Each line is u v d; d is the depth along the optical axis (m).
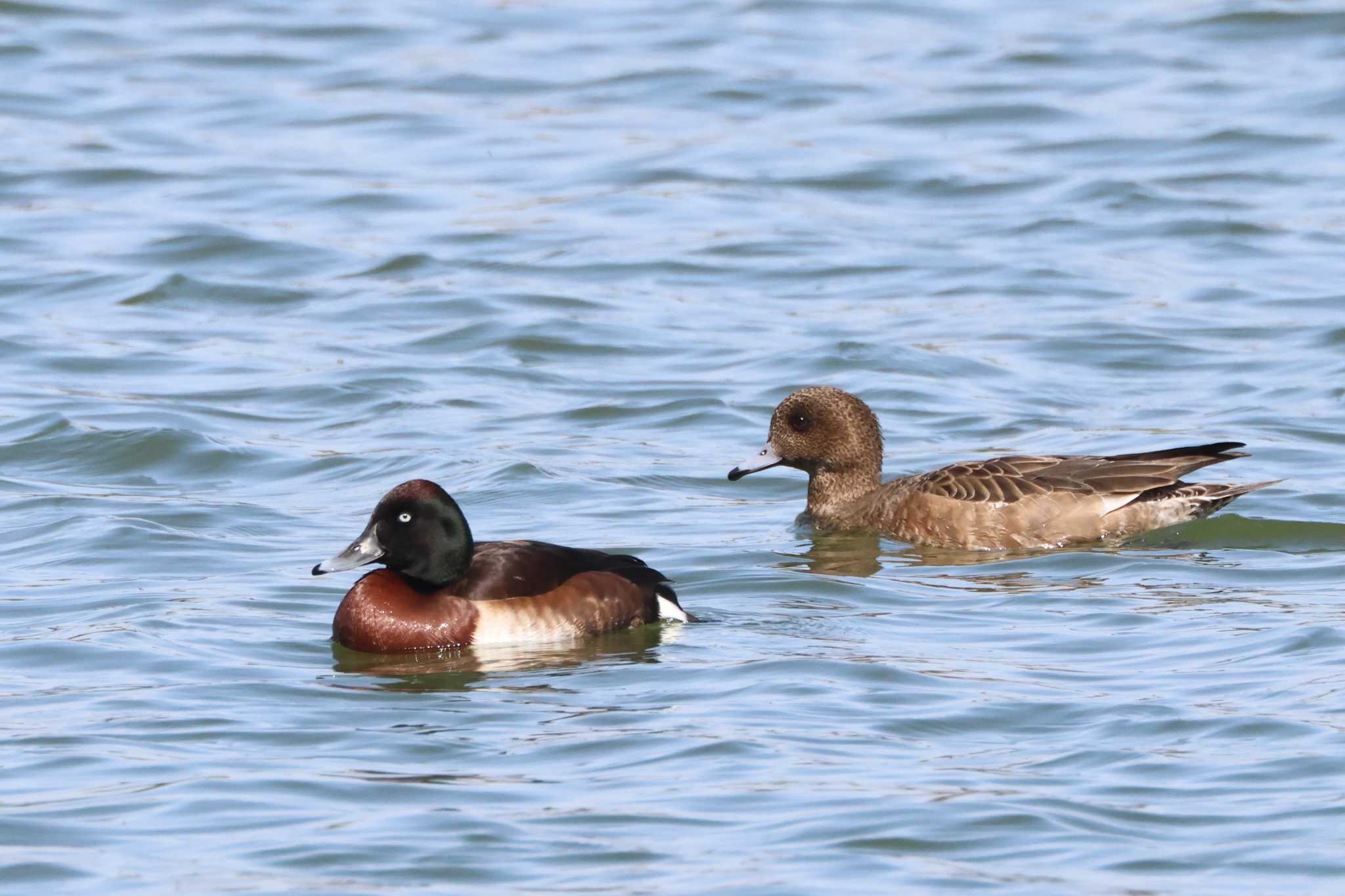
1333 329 22.75
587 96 33.78
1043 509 16.25
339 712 11.70
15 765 10.70
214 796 10.21
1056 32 37.06
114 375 21.64
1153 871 9.16
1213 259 25.94
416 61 35.75
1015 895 8.91
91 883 9.15
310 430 19.83
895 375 21.53
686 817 9.88
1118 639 13.02
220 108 33.28
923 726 11.22
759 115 32.75
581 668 12.66
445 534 13.25
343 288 25.19
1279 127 31.48
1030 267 25.69
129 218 27.81
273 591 14.55
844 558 15.96
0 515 16.83
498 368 21.98
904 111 32.78
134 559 15.40
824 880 9.08
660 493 17.88
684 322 23.77
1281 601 13.94
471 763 10.73
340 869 9.27
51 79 34.56
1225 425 19.50
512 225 27.67
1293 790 10.05
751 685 12.09
